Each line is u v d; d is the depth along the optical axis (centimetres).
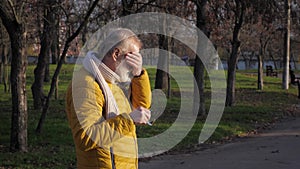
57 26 2712
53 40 3284
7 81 4866
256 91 5088
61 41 3241
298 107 3719
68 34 2428
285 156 1644
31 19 2836
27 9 2375
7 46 4628
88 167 574
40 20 2938
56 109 3206
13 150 1703
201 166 1504
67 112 585
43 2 2289
